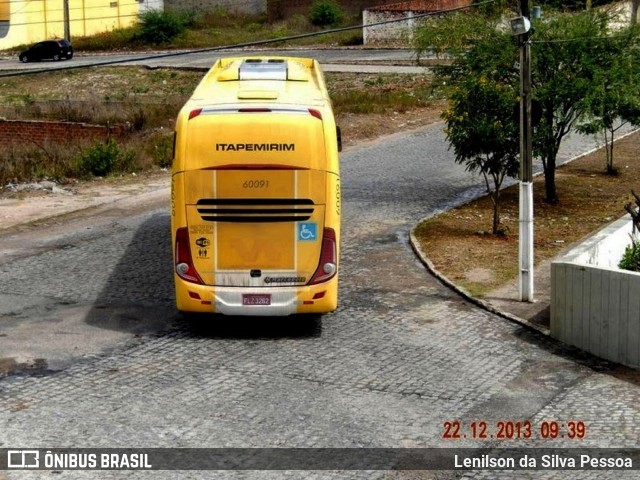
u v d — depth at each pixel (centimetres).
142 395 1166
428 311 1540
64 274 1745
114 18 7269
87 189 2627
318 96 1434
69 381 1211
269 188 1351
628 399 1177
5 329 1430
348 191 2477
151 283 1689
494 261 1825
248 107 1351
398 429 1077
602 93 2083
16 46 7012
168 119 3859
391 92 4119
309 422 1092
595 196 2438
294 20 6819
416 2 5884
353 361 1302
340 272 1761
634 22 2222
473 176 2662
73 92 4975
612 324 1312
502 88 2006
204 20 7138
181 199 1362
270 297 1372
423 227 2088
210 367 1271
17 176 2755
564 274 1380
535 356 1339
